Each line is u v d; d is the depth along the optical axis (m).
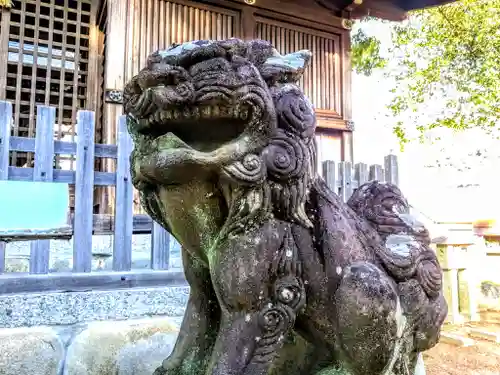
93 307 2.06
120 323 2.10
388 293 1.14
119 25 5.05
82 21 6.08
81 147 2.38
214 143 1.14
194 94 1.06
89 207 2.35
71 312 2.02
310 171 1.23
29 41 5.44
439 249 4.41
